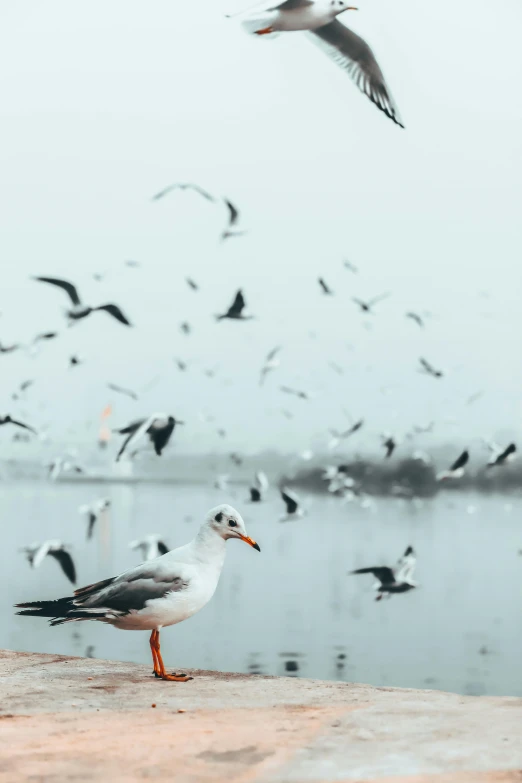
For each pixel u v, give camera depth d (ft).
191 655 70.79
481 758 16.81
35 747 17.74
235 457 143.33
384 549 157.99
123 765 16.69
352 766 16.47
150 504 283.79
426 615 92.53
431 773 16.07
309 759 16.89
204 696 22.09
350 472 148.46
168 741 18.07
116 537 173.17
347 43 37.60
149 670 25.53
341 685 23.50
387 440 89.10
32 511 255.29
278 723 19.35
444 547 161.89
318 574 124.77
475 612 94.99
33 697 21.90
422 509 251.39
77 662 26.61
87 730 18.89
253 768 16.46
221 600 101.50
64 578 115.65
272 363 74.18
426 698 21.80
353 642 77.10
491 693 58.08
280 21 36.09
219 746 17.74
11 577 116.78
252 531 193.88
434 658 70.64
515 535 184.65
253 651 72.69
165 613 24.36
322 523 214.07
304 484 263.29
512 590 111.14
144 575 24.64
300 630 82.53
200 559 25.18
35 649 71.41
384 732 18.57
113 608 24.45
